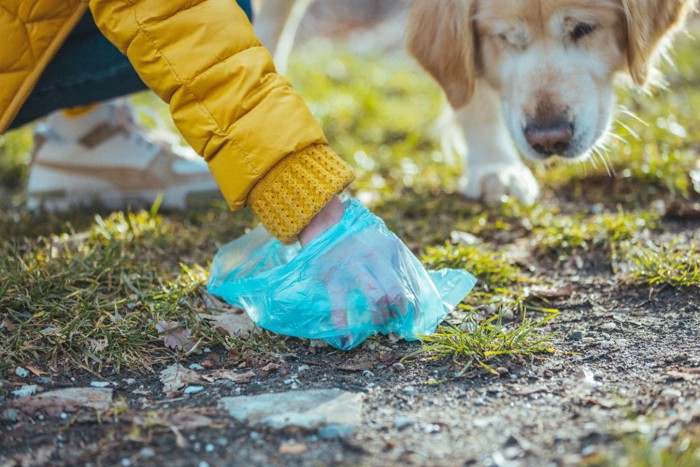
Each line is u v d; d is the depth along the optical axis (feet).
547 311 6.70
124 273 7.29
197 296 6.88
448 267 7.43
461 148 10.55
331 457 4.62
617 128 11.27
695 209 8.72
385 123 13.35
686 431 4.53
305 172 5.65
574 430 4.75
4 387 5.56
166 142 10.04
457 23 9.03
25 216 9.34
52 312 6.44
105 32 5.81
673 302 6.70
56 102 7.72
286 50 10.76
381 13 24.91
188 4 5.60
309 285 5.91
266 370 5.79
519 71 8.64
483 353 5.85
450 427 4.90
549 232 8.11
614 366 5.66
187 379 5.69
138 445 4.80
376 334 6.22
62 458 4.71
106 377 5.80
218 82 5.60
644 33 8.41
